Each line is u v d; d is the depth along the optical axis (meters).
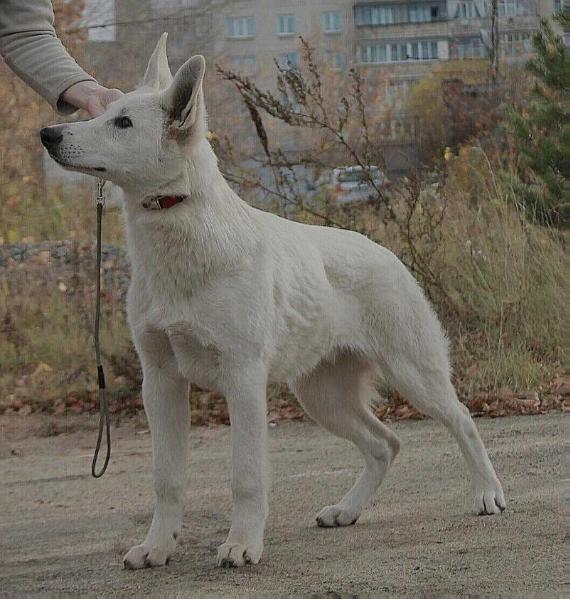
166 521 3.67
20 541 3.96
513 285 5.90
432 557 3.65
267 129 9.20
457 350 5.51
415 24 11.15
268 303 3.66
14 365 5.89
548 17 7.39
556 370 5.54
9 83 8.34
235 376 3.62
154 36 10.52
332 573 3.57
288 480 4.43
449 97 9.19
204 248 3.60
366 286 3.93
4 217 7.61
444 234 6.13
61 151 3.56
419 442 4.81
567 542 3.71
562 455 4.52
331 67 10.45
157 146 3.57
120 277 6.31
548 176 6.34
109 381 5.64
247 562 3.62
